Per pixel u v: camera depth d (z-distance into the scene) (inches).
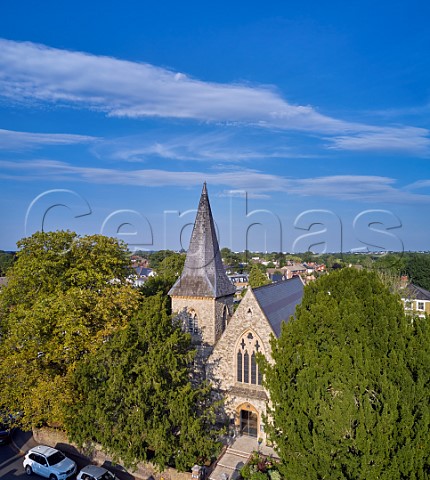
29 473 1241.4
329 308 983.6
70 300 1320.1
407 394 815.1
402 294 2763.3
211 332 1569.9
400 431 775.1
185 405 1091.9
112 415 1119.6
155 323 1187.9
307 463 796.6
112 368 1123.9
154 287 2256.4
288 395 882.1
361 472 740.7
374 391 829.8
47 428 1432.1
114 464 1135.6
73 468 1219.9
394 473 737.0
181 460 1099.9
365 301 1002.7
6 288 1456.7
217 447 1139.9
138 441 1063.6
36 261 1419.8
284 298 1724.9
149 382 1091.3
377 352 895.7
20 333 1250.6
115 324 1403.8
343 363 839.7
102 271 1590.8
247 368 1402.6
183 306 1620.3
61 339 1354.6
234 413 1405.0
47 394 1194.6
